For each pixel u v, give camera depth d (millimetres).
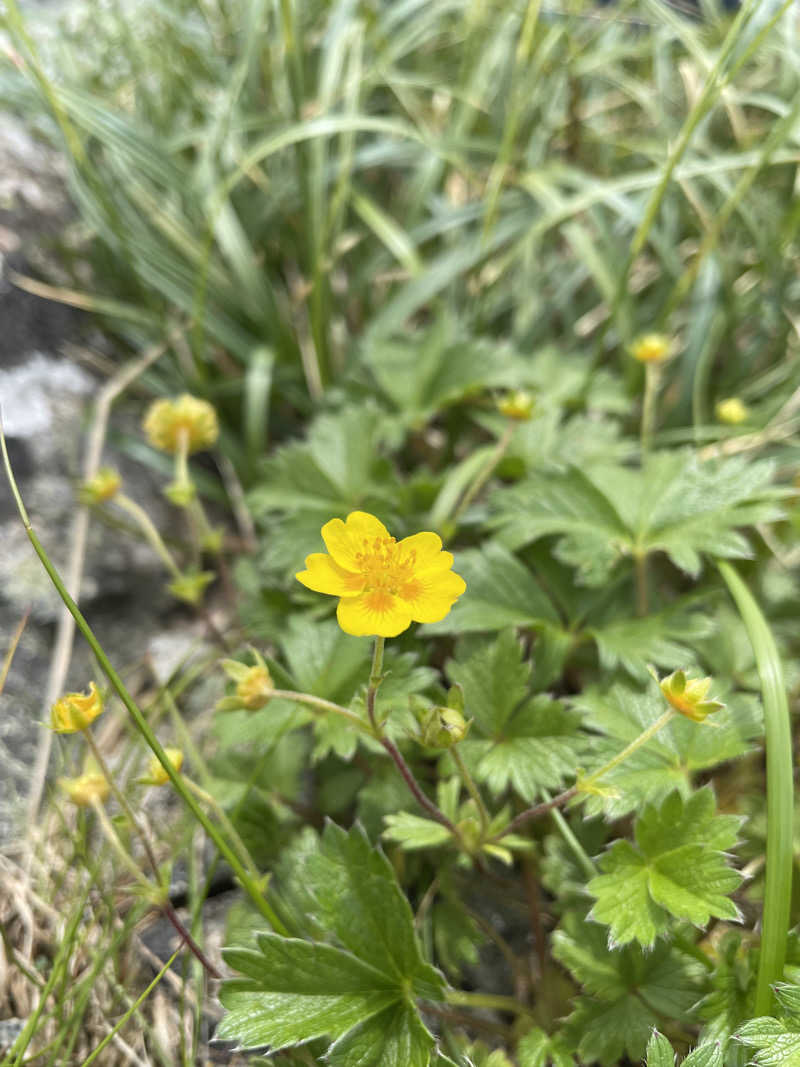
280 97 243
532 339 223
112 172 217
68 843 151
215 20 261
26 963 135
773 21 152
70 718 109
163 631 195
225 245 218
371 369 214
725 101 215
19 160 225
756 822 142
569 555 151
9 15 175
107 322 221
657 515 152
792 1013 97
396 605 98
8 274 207
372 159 234
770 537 180
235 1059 127
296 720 135
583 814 142
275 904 135
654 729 107
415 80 237
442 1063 106
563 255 248
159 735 172
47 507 191
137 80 239
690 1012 112
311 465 179
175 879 146
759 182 227
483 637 152
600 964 119
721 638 159
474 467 180
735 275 217
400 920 110
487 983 138
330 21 232
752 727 125
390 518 167
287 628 166
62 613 181
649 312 225
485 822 121
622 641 144
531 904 138
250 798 148
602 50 249
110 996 132
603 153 254
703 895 107
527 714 133
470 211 229
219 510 217
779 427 193
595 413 215
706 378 215
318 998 108
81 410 205
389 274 240
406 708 133
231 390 221
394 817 127
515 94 225
